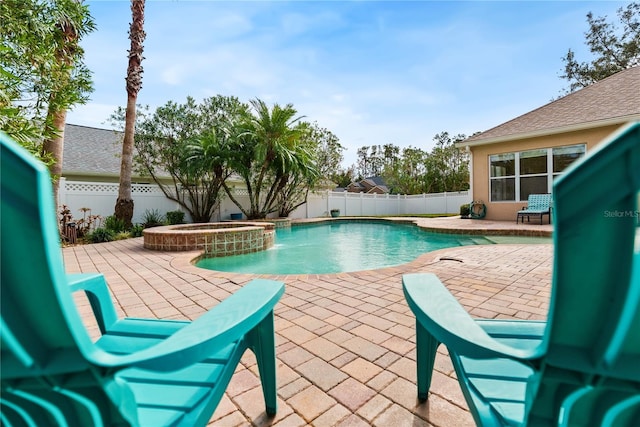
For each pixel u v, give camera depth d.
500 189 10.61
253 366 1.84
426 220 11.62
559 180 0.53
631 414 0.60
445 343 0.87
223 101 13.41
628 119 7.80
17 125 3.83
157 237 6.45
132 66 9.78
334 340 2.13
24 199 0.51
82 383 0.61
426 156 23.16
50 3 4.91
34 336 0.57
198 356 0.77
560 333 0.58
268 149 12.30
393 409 1.43
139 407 0.89
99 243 7.90
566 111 9.79
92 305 1.34
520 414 0.82
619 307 0.54
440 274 3.85
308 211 16.98
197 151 11.65
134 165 11.93
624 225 0.52
